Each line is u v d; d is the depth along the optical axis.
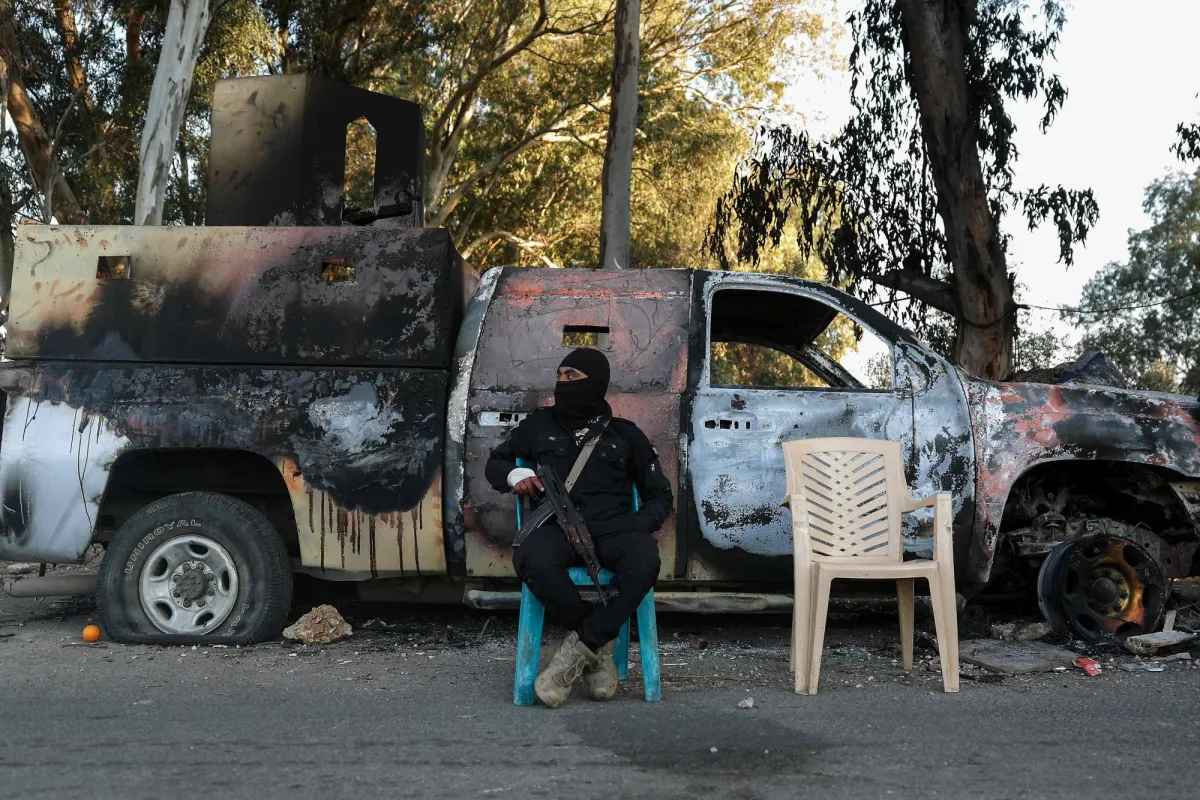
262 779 3.02
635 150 23.72
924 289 12.38
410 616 6.16
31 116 16.66
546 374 5.21
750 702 4.00
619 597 3.93
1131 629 5.24
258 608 5.20
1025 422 5.25
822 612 4.23
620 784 2.99
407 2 19.83
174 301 5.32
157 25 17.77
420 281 5.31
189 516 5.21
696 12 23.89
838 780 3.04
